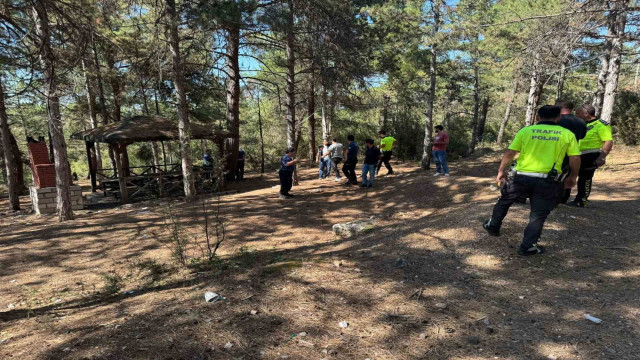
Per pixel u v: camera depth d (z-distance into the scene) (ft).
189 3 32.04
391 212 28.27
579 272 11.79
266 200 35.14
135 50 43.60
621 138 50.96
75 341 9.37
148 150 80.48
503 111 110.22
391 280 12.36
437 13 42.04
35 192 35.58
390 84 70.90
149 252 20.51
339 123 82.23
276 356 8.25
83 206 37.11
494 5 49.65
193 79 57.47
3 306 14.24
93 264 19.19
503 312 9.77
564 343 8.12
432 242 15.28
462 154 78.02
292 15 37.24
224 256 18.48
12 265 19.66
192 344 8.79
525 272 12.01
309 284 12.36
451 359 7.88
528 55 33.04
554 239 14.21
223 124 85.51
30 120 70.90
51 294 15.23
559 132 12.26
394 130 73.05
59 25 24.49
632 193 23.18
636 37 30.55
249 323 9.78
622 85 62.44
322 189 39.09
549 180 12.42
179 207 33.30
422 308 10.30
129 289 14.78
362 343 8.71
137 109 70.49
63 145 30.91
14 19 29.86
